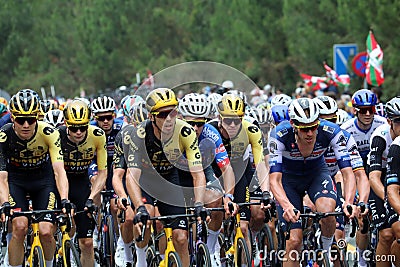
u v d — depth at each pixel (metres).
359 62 30.16
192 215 12.76
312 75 49.34
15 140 13.95
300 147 13.82
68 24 78.31
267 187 14.37
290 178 14.33
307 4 49.03
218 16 62.56
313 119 13.13
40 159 14.30
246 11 55.88
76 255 13.74
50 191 14.51
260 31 54.97
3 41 76.88
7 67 76.38
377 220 13.65
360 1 39.09
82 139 14.84
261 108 16.72
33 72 77.50
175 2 76.56
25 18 77.19
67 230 13.66
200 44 67.06
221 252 15.66
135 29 70.00
